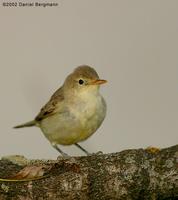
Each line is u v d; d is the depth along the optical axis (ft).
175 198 29.86
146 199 29.78
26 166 30.89
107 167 29.78
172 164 29.48
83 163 30.17
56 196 29.43
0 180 29.63
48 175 29.86
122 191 29.50
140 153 30.30
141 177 29.45
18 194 29.35
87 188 29.45
